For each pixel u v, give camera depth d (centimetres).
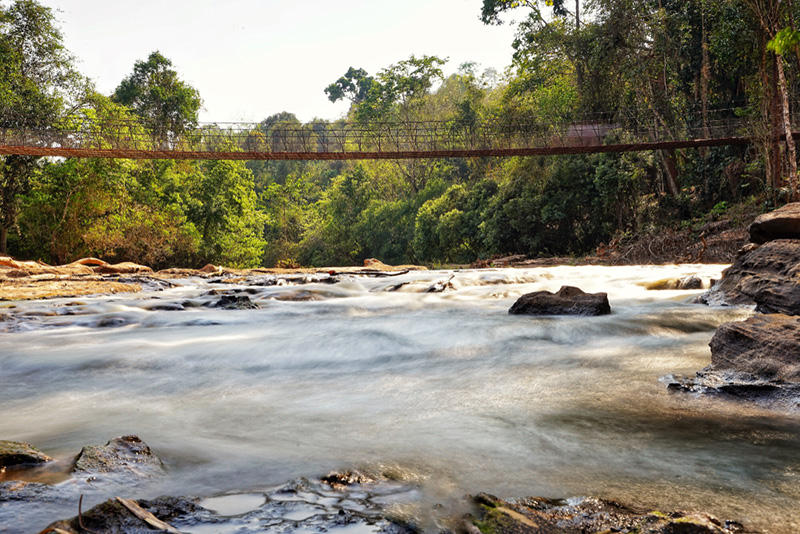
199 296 1416
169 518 245
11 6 3528
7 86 3350
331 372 595
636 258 2788
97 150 2692
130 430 399
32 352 716
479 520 248
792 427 385
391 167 6525
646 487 293
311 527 236
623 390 485
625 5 3250
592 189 3531
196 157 2806
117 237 3678
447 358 643
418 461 331
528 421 406
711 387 465
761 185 2805
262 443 367
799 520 256
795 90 2841
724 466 320
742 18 2664
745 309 866
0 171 3431
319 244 6506
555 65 4156
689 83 3328
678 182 3491
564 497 282
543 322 817
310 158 2864
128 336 845
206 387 537
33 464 315
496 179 5003
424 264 4797
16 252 4034
